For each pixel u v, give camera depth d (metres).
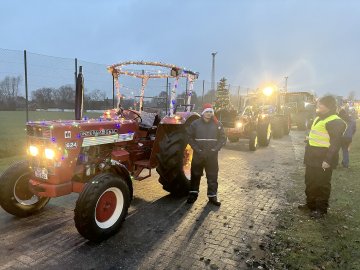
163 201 4.90
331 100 4.22
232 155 9.12
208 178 4.82
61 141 3.60
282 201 4.97
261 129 10.65
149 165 4.92
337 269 3.02
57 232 3.78
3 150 7.66
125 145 4.73
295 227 3.96
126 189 3.82
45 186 3.63
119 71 5.62
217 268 3.05
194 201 4.89
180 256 3.26
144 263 3.12
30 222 4.05
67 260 3.16
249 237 3.69
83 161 3.94
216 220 4.18
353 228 3.91
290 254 3.29
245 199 5.05
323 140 4.21
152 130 5.36
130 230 3.86
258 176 6.57
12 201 4.04
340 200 4.90
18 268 3.00
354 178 6.21
